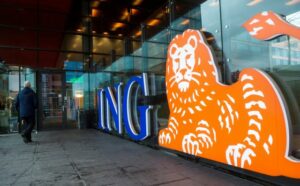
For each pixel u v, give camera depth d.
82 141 6.62
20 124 8.67
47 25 9.32
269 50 2.96
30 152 5.25
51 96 9.55
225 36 3.63
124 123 5.90
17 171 3.82
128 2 8.94
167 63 4.68
